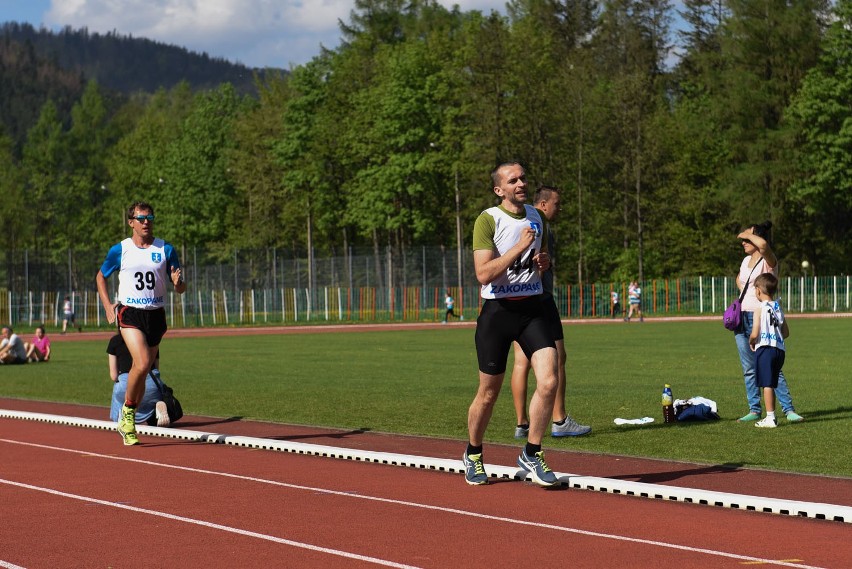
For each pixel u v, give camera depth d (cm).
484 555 737
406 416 1612
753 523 841
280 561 725
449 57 8962
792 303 7519
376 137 8256
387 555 739
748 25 8825
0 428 1532
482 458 1137
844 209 8606
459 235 8169
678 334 4491
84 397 2025
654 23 11656
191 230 9694
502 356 995
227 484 1038
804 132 8425
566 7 11750
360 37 10031
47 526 847
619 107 8488
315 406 1770
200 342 4472
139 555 747
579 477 1013
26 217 12475
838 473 1065
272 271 7125
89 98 14412
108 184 12788
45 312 7031
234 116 11525
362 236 9931
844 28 8506
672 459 1162
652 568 698
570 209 8650
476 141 8038
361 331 5634
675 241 8750
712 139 9144
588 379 2220
